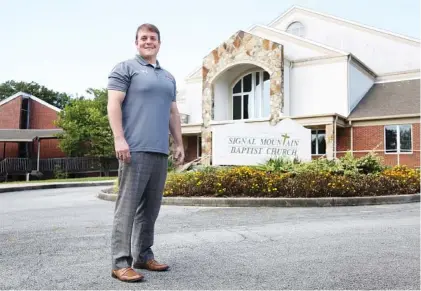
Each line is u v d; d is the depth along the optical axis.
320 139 19.55
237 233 4.84
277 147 12.05
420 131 17.42
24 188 14.29
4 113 30.20
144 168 3.03
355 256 3.61
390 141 18.09
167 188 8.79
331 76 19.50
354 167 10.12
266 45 19.70
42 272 3.17
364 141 18.61
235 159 11.80
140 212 3.23
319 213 6.80
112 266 3.00
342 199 8.07
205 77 21.39
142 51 3.17
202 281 2.91
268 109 20.89
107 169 26.89
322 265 3.32
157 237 4.60
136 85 3.05
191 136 23.42
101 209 7.69
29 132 28.75
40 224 5.82
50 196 11.38
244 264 3.37
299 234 4.71
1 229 5.41
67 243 4.34
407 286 2.79
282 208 7.58
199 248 3.99
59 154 29.12
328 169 9.82
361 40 24.14
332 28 25.05
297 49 20.72
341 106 19.16
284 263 3.39
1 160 26.77
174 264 3.38
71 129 25.41
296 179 8.75
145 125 3.04
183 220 6.02
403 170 11.05
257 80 21.53
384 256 3.61
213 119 21.06
